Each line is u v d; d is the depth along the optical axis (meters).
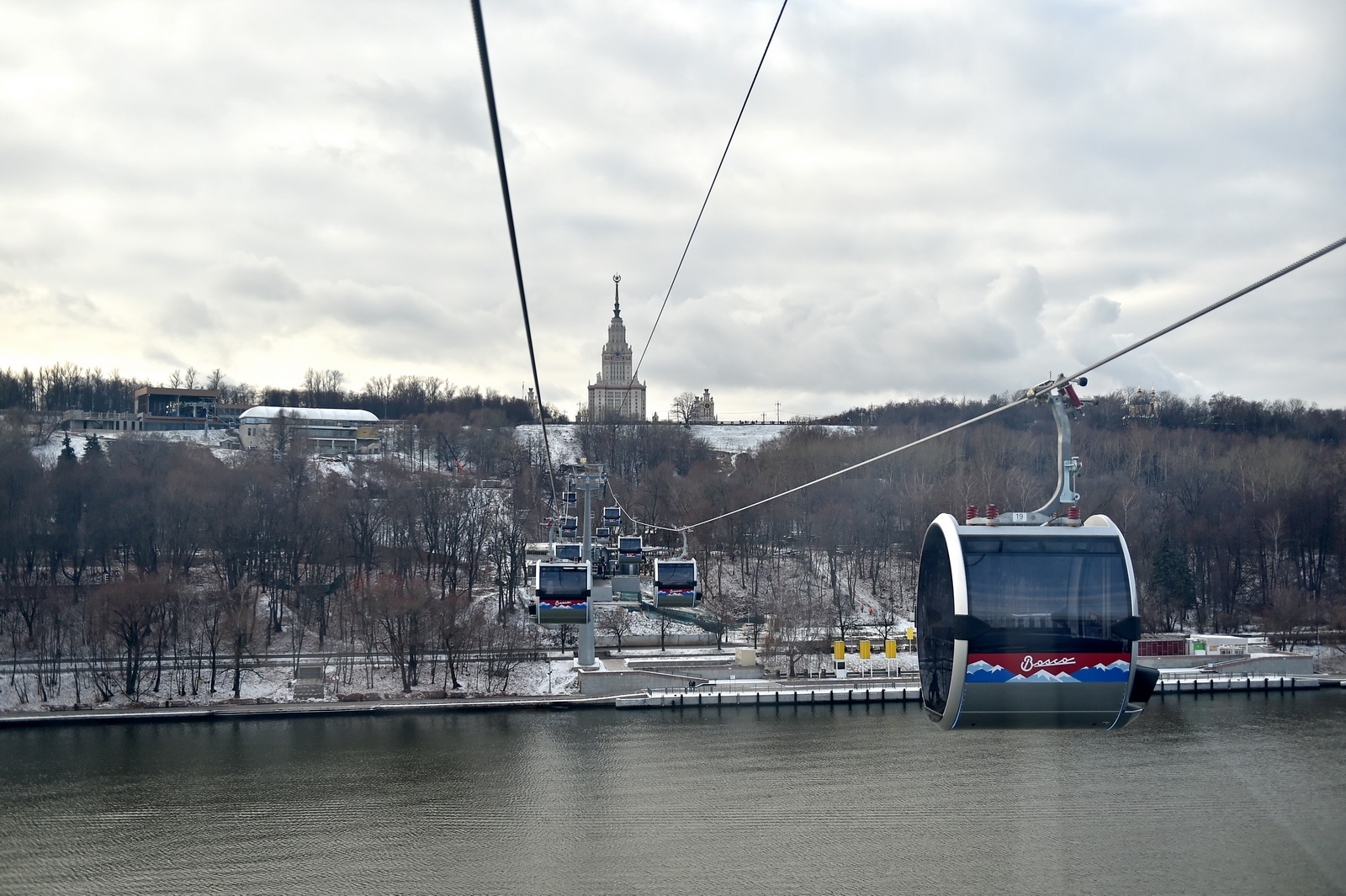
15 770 64.81
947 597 18.91
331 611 102.44
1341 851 50.31
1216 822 54.88
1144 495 119.25
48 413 182.25
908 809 56.94
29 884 48.09
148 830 54.44
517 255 18.31
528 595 110.69
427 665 90.06
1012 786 60.81
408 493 125.56
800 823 54.69
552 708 81.00
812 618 104.75
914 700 82.50
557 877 48.41
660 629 102.62
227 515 109.56
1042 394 20.50
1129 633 18.23
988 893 46.53
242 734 73.62
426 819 55.78
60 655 84.44
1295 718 77.19
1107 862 49.75
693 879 48.22
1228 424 157.75
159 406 199.88
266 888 47.59
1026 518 19.70
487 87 13.62
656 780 62.22
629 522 125.25
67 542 103.62
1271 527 109.38
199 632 92.06
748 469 141.50
